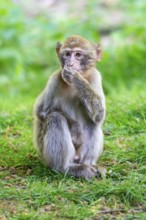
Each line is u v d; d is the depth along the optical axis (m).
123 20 36.38
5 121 20.75
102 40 34.91
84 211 13.36
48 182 15.21
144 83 28.70
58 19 34.78
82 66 15.82
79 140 15.97
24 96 29.36
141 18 32.41
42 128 15.95
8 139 18.64
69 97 15.87
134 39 32.66
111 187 14.42
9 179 15.34
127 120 19.55
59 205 13.77
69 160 15.64
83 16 37.16
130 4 35.50
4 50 33.62
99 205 13.80
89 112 15.57
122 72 30.69
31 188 14.55
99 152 16.17
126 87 29.22
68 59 15.69
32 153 17.41
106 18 36.50
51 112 15.85
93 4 36.53
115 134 18.56
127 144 17.61
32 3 40.91
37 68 34.41
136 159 16.41
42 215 13.20
